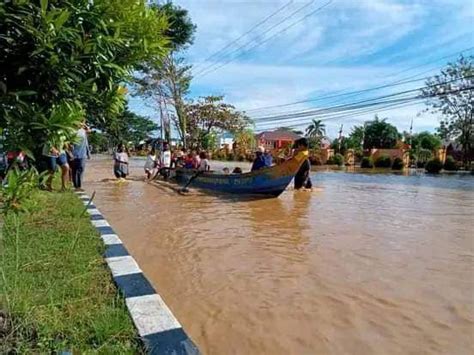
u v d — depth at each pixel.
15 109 1.89
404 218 8.33
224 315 3.51
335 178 21.66
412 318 3.48
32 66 1.91
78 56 1.97
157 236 6.34
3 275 3.02
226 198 11.22
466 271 4.72
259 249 5.63
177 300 3.84
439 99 35.56
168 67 24.06
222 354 2.89
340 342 3.07
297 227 7.21
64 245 4.64
